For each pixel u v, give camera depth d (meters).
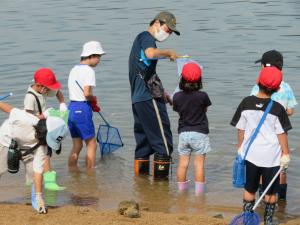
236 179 20.03
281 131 19.64
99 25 61.78
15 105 36.25
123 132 32.53
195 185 25.58
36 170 21.30
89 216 20.67
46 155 21.61
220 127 32.69
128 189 25.28
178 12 68.69
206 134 25.23
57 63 46.62
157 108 26.44
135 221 20.16
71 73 27.64
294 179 26.12
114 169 27.84
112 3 76.19
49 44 53.28
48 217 20.50
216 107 35.88
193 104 24.91
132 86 26.84
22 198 24.02
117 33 57.59
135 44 26.59
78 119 27.53
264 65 22.92
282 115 19.66
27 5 75.69
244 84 40.41
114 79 42.12
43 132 21.19
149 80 26.42
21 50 51.16
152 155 29.88
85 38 55.50
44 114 22.06
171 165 27.67
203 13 67.69
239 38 54.50
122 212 20.95
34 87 23.33
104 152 29.98
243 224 19.28
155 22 26.41
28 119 21.55
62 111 21.88
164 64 46.38
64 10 71.50
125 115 34.97
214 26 60.28
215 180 26.22
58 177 26.72
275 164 19.77
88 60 27.53
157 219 20.48
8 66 45.84
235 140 30.94
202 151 25.23
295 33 56.00
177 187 25.55
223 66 45.03
